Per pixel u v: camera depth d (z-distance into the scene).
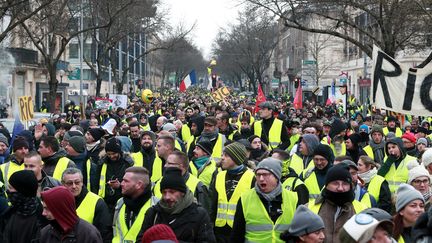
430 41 28.19
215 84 58.41
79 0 36.47
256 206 6.71
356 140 11.95
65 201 5.77
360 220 4.75
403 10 23.03
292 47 75.44
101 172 9.16
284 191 6.77
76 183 7.09
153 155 10.02
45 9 30.75
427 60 16.69
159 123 16.70
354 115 27.67
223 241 7.79
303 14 24.80
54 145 9.27
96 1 36.34
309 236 5.25
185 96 74.94
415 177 7.70
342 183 6.37
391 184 10.20
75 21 38.88
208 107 28.28
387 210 8.55
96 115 24.62
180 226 6.25
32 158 7.95
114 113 25.75
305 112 23.88
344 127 12.88
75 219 5.84
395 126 18.56
